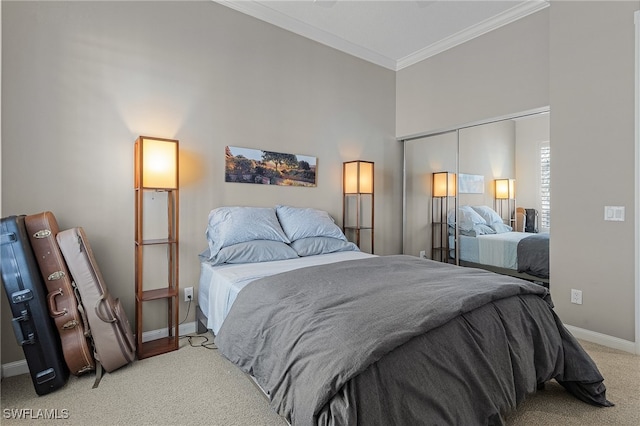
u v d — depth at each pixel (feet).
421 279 6.21
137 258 7.92
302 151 11.88
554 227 9.32
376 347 3.82
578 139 8.81
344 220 13.07
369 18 11.23
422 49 13.46
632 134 7.91
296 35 11.68
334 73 12.75
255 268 8.17
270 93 11.06
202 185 9.66
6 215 7.02
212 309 7.95
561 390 6.37
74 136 7.79
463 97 12.36
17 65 7.10
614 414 5.65
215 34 9.89
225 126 10.09
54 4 7.52
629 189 7.98
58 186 7.60
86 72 7.93
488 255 11.84
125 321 7.67
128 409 5.83
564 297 9.12
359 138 13.58
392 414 3.73
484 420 4.45
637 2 7.84
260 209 10.17
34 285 6.31
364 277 6.40
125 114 8.45
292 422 4.00
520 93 10.78
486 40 11.65
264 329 5.15
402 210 15.23
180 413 5.73
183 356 7.90
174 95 9.18
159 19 8.94
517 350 5.17
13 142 7.07
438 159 13.57
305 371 4.02
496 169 11.55
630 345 7.99
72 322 6.73
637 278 7.88
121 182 8.40
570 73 8.96
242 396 6.24
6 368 7.00
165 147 8.10
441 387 4.16
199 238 9.62
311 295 5.42
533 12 10.44
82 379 6.82
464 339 4.63
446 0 10.24
